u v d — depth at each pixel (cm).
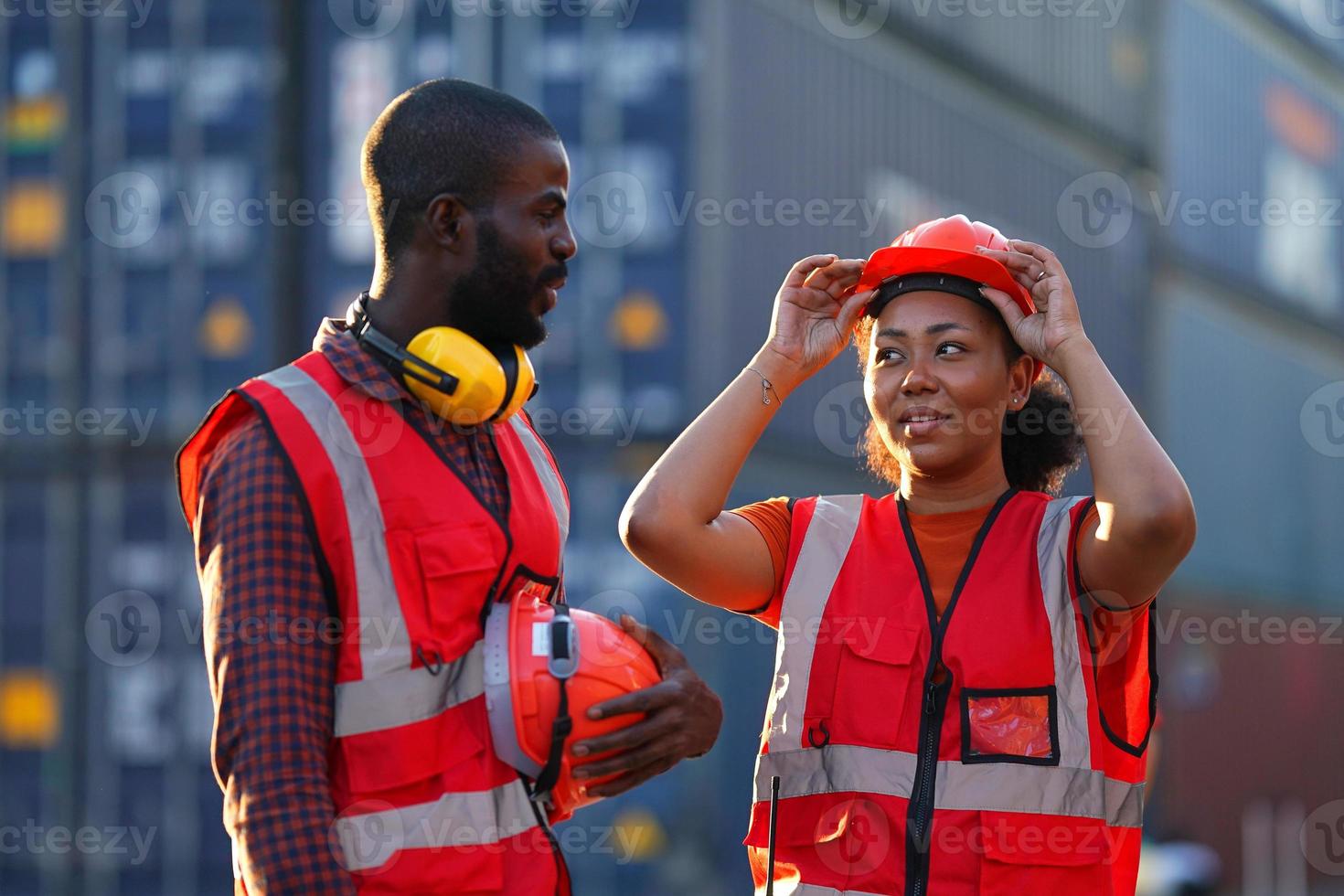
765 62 3300
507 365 553
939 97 3969
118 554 3153
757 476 3053
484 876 507
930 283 600
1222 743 4994
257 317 3166
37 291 3238
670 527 596
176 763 3052
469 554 523
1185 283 5119
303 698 491
